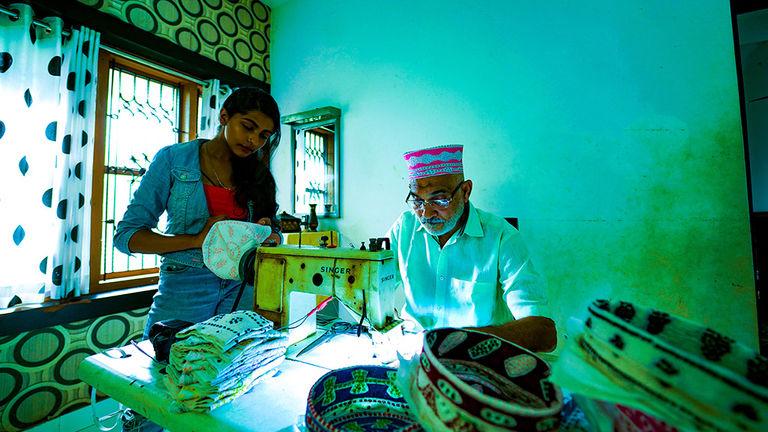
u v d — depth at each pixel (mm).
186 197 1313
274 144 1538
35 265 1823
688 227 1710
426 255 1456
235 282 1422
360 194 2734
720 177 1651
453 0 2352
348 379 672
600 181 1898
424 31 2461
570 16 1977
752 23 2221
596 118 1908
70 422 1918
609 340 418
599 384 403
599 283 1903
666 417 352
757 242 2285
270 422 652
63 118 1897
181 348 738
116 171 2258
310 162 2973
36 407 1816
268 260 1081
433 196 1141
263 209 1509
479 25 2254
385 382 676
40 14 1869
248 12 3039
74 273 1937
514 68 2133
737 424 318
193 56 2527
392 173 2592
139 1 2254
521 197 2104
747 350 388
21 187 1769
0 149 1712
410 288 1483
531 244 2072
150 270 2453
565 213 1985
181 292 1296
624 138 1842
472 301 1338
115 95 2268
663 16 1761
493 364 605
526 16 2102
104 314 2027
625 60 1842
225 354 708
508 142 2146
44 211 1842
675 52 1736
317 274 992
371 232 2688
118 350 959
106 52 2176
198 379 686
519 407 426
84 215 1979
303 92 3047
